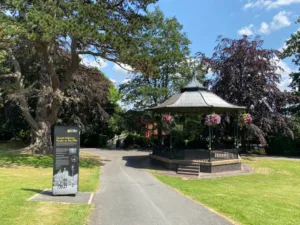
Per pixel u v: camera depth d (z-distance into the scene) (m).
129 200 8.16
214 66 23.73
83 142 31.97
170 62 28.45
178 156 15.95
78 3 14.26
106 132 33.81
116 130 33.88
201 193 9.60
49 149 19.86
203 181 12.86
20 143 28.94
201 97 16.72
